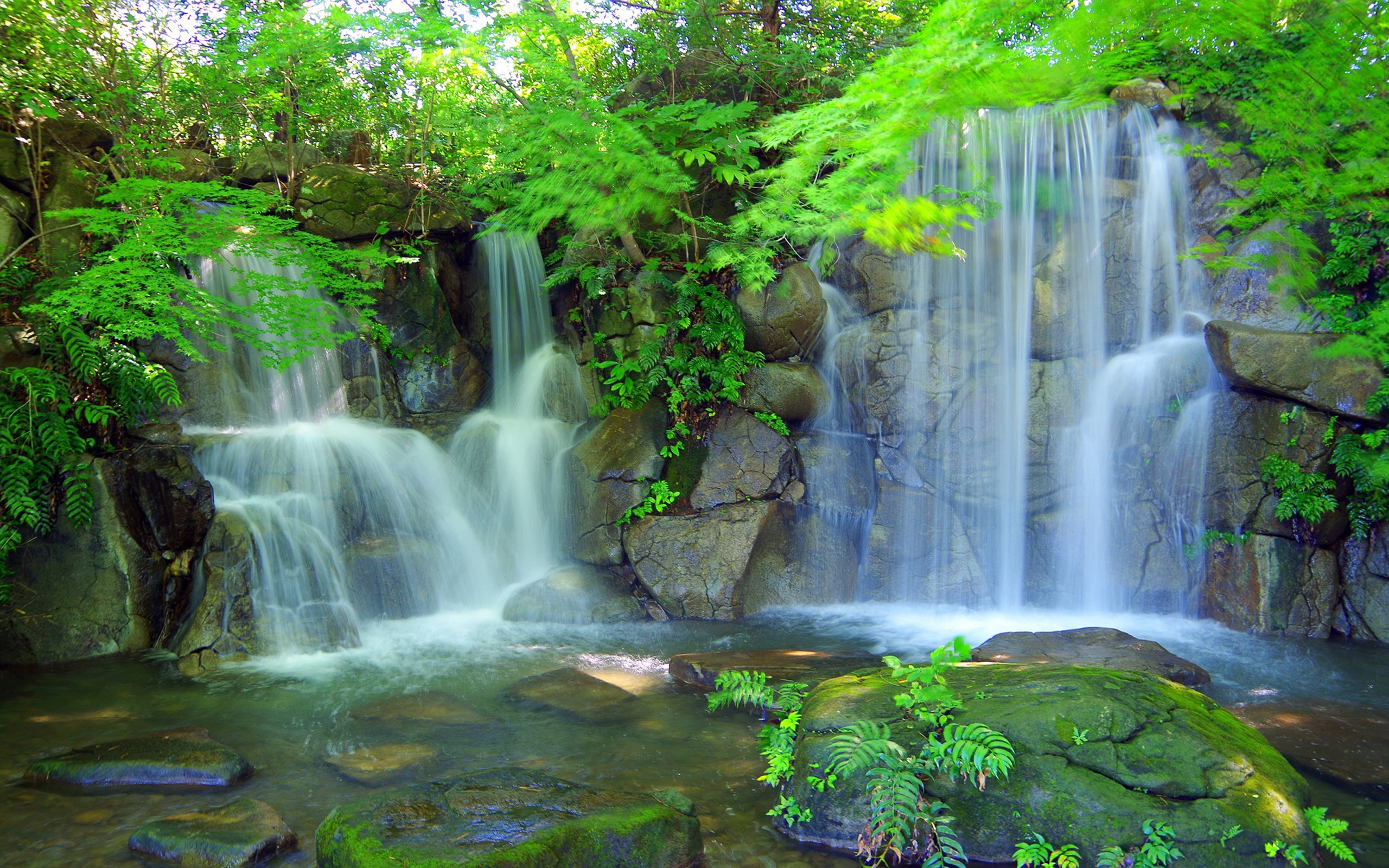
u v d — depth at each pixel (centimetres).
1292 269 952
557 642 954
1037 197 1185
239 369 1149
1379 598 970
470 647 935
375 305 1229
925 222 832
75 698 772
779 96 1355
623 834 474
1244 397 1045
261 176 1322
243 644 891
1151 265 1194
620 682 816
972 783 496
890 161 817
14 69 1057
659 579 1073
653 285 1236
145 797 571
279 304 998
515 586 1140
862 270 1220
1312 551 1007
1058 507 1141
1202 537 1066
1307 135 695
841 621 1059
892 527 1163
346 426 1162
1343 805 557
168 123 1255
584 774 607
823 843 512
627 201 1016
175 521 947
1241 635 991
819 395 1171
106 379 981
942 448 1172
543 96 1177
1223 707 741
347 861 446
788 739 613
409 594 1059
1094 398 1158
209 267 1134
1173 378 1109
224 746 630
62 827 530
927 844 490
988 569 1142
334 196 1228
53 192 1056
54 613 884
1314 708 745
